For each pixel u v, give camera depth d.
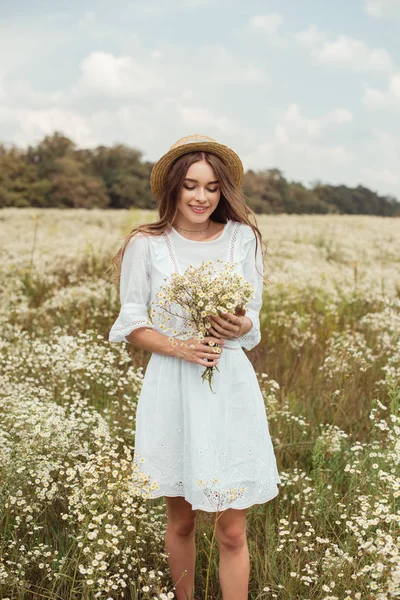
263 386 4.68
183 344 2.47
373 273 9.75
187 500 2.46
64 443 2.98
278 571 2.74
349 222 22.81
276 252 12.79
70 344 4.33
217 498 2.40
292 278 8.45
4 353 5.07
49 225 18.64
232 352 2.56
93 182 52.34
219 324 2.45
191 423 2.45
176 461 2.53
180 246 2.63
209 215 2.68
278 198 52.38
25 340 5.01
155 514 3.08
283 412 4.07
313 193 57.19
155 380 2.57
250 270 2.75
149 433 2.55
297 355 5.80
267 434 2.62
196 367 2.50
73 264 10.30
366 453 3.40
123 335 2.60
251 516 3.26
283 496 3.42
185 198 2.60
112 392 4.08
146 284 2.64
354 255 13.05
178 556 2.66
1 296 7.59
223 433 2.48
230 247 2.68
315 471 3.35
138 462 2.55
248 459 2.51
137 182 53.88
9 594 2.52
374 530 2.83
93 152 58.22
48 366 4.44
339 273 9.55
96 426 3.48
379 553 2.33
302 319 6.33
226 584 2.52
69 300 6.96
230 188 2.64
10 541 2.56
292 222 22.03
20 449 2.89
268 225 19.98
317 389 4.86
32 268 9.11
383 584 2.25
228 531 2.53
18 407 3.36
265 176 53.53
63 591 2.55
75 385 4.20
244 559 2.54
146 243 2.63
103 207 52.19
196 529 3.08
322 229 18.78
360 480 3.17
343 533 3.02
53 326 6.29
